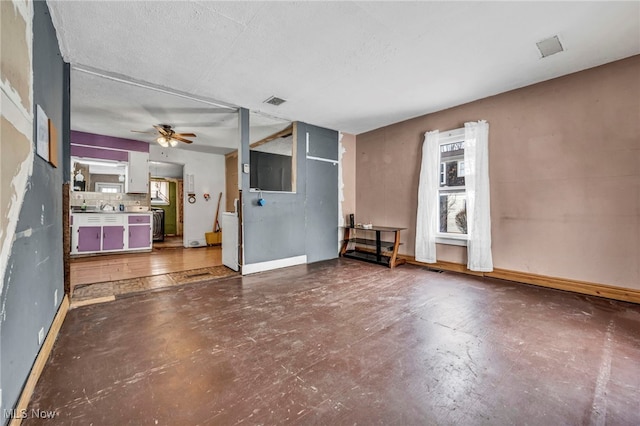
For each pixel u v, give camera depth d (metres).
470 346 1.91
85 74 2.90
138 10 1.99
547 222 3.22
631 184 2.72
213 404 1.35
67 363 1.68
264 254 4.16
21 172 1.30
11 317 1.18
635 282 2.71
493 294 3.00
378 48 2.51
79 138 5.13
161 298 2.88
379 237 4.57
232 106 3.90
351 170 5.48
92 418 1.25
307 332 2.12
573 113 3.03
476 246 3.66
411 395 1.42
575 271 3.05
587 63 2.82
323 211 4.98
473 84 3.28
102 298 2.85
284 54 2.60
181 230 8.94
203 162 6.98
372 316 2.43
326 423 1.24
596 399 1.38
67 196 2.63
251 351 1.85
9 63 1.14
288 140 5.72
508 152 3.51
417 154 4.51
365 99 3.71
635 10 2.04
